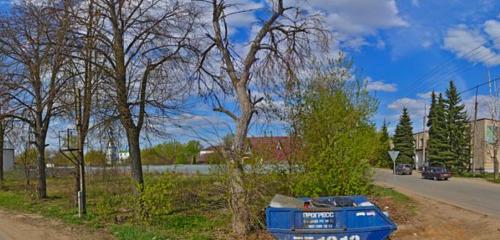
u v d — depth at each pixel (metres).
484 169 77.81
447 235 14.62
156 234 14.36
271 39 15.61
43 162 29.06
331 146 17.44
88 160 26.30
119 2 19.61
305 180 16.30
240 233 13.88
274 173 14.98
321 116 17.84
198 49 19.75
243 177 14.03
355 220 10.80
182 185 21.00
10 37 25.06
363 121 19.17
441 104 82.44
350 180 17.27
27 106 27.98
